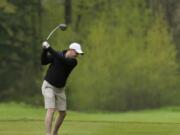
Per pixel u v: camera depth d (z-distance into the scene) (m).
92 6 112.00
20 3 123.06
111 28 107.38
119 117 44.19
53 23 117.50
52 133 26.59
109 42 105.94
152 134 28.73
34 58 122.56
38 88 118.75
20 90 121.31
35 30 122.75
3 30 122.12
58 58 25.11
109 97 107.38
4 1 122.69
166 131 29.88
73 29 107.19
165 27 108.00
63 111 26.00
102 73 105.44
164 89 110.31
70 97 105.50
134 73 107.94
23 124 32.34
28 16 123.38
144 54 107.56
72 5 112.25
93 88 105.94
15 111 46.16
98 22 106.75
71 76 104.44
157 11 118.06
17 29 123.19
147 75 108.50
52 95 25.38
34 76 121.44
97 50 105.25
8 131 29.25
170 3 130.50
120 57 106.56
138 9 109.00
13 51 123.38
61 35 103.38
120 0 111.00
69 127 31.08
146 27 108.50
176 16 130.38
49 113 25.33
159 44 107.56
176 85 110.94
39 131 29.30
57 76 25.30
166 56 107.94
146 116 47.03
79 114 47.75
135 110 108.62
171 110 85.31
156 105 110.81
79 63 104.88
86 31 110.56
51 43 105.06
